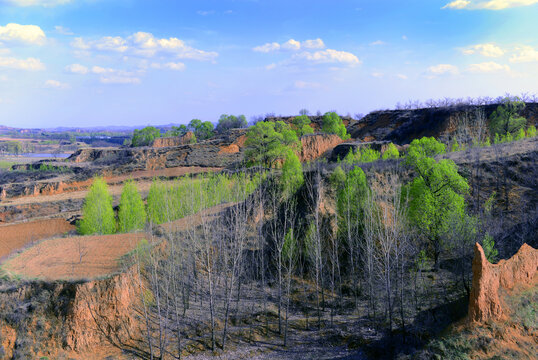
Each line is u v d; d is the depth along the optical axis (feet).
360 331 105.70
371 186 149.89
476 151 202.59
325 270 135.85
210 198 190.80
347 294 128.47
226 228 145.79
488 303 88.99
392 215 130.31
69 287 91.40
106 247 119.24
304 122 532.73
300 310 120.98
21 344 83.71
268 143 346.95
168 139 522.06
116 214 242.37
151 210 184.14
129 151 432.25
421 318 105.50
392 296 119.96
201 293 120.26
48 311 88.94
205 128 614.34
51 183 345.10
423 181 130.52
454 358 81.46
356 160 238.48
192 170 393.09
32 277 94.02
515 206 151.53
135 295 103.91
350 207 138.62
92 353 88.07
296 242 139.54
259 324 110.83
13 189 334.03
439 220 124.77
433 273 126.93
